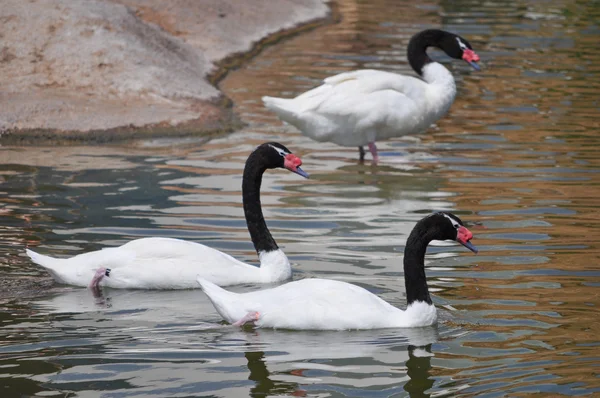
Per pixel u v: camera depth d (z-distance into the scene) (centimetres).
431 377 912
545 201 1539
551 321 1055
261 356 964
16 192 1548
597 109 2197
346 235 1380
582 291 1148
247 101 2280
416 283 1057
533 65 2675
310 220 1454
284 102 1812
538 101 2280
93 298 1137
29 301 1117
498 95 2344
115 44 2291
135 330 1031
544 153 1845
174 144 1933
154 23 2684
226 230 1391
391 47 2881
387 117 1789
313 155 1880
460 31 3158
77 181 1628
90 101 2102
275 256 1214
